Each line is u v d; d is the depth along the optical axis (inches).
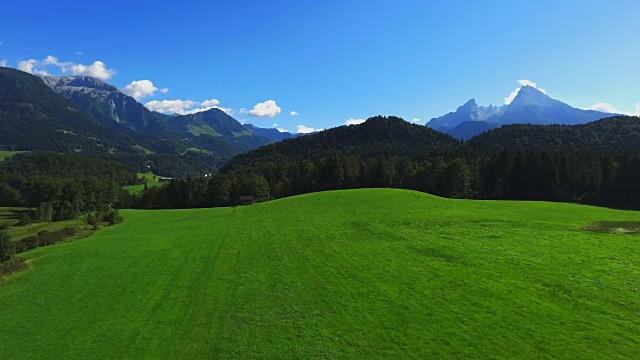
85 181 5438.0
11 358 853.8
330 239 1916.8
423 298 1034.1
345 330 876.0
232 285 1258.6
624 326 822.5
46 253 2049.7
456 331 836.6
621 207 4109.3
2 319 1100.5
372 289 1130.7
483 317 896.3
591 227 1963.6
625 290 1023.0
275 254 1667.1
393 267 1346.0
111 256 1851.6
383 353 767.7
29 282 1477.6
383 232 2000.5
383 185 5398.6
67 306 1168.8
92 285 1371.8
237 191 5388.8
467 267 1291.8
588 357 713.0
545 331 815.1
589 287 1052.5
